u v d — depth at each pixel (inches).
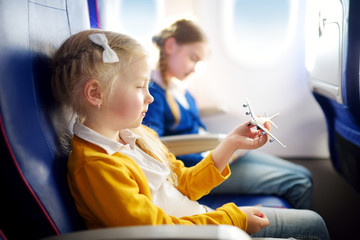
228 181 61.3
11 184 29.3
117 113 33.6
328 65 63.4
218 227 25.4
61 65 33.8
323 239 41.5
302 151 95.6
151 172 37.4
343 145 75.1
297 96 92.1
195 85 92.4
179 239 24.1
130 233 25.2
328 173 87.8
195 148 56.4
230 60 90.6
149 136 42.7
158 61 72.5
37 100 32.5
